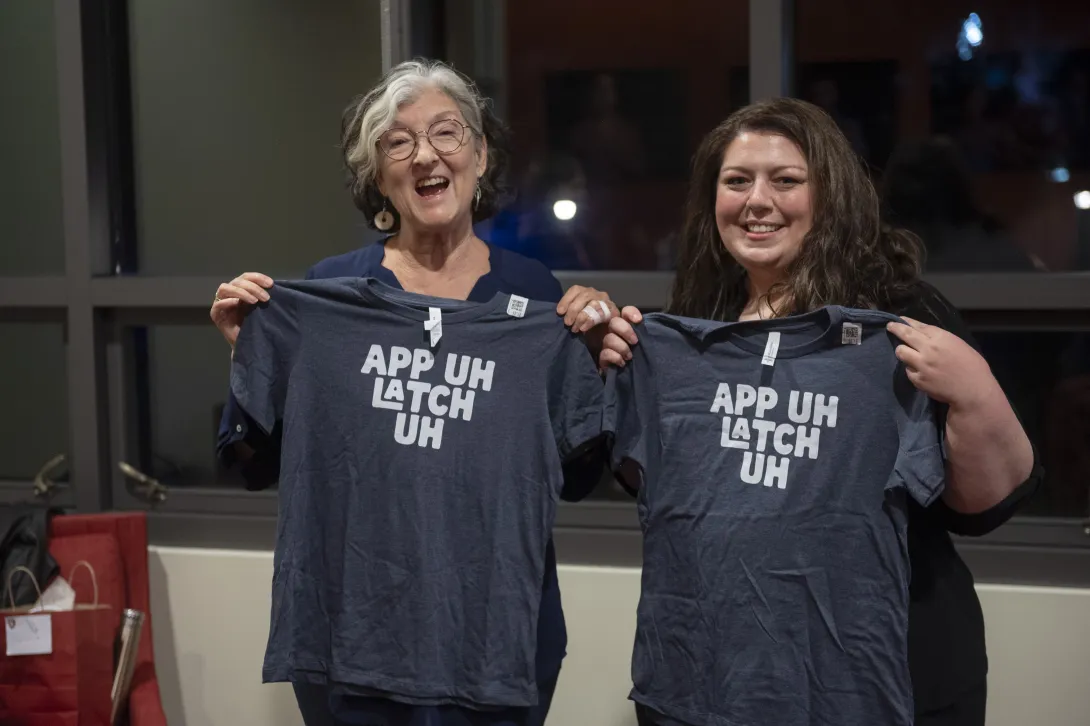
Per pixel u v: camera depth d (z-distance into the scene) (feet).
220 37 9.40
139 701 7.88
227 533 9.20
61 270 9.71
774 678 4.97
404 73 5.62
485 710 5.31
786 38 8.17
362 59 9.14
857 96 8.46
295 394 5.48
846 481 5.01
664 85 8.77
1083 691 7.61
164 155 9.58
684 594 5.11
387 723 5.42
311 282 5.54
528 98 9.00
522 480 5.35
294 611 5.42
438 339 5.45
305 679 5.44
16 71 9.62
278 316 5.57
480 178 6.11
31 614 7.45
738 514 5.07
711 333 5.20
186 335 9.59
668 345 5.29
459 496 5.38
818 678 4.96
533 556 5.32
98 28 9.30
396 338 5.48
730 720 4.99
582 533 8.62
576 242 8.98
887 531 4.94
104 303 9.18
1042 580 7.95
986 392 4.72
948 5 8.25
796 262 5.26
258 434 5.71
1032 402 8.24
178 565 8.83
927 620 5.05
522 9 8.96
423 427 5.41
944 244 8.36
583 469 5.77
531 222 9.04
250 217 9.48
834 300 5.18
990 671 7.77
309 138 9.30
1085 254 8.14
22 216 9.74
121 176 9.64
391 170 5.60
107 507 9.43
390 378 5.45
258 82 9.36
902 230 5.58
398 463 5.39
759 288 5.51
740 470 5.11
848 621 4.96
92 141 9.23
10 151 9.70
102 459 9.35
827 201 5.16
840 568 4.99
